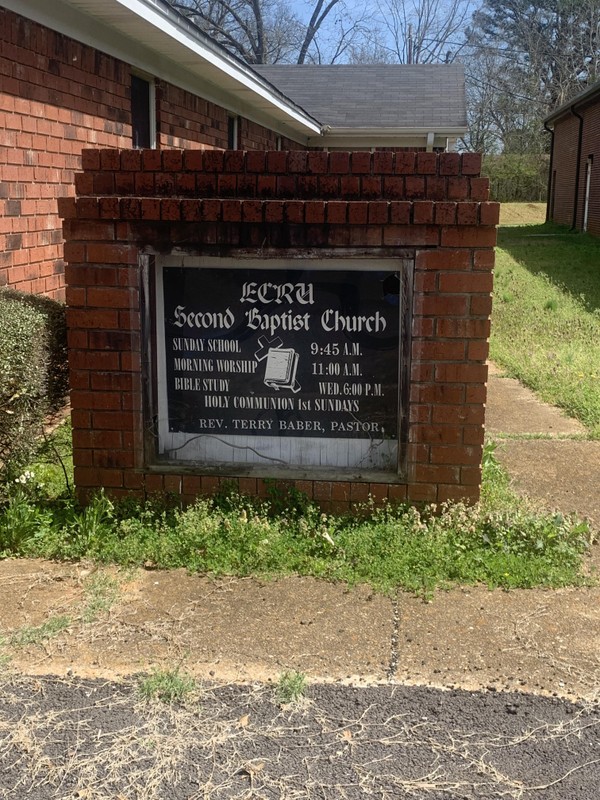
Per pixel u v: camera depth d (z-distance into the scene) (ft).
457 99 71.92
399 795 9.11
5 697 10.71
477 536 15.40
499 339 37.96
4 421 15.60
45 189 22.97
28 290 22.18
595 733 10.15
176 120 34.68
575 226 97.86
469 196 15.01
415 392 15.62
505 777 9.39
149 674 11.23
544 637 12.34
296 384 16.22
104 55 26.61
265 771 9.45
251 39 140.15
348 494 16.12
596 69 167.22
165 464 16.61
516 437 22.80
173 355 16.34
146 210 15.20
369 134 67.15
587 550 15.52
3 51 20.26
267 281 15.88
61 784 9.24
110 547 14.93
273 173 15.29
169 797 9.05
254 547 14.74
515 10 174.19
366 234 15.10
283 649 11.94
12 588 13.75
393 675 11.30
